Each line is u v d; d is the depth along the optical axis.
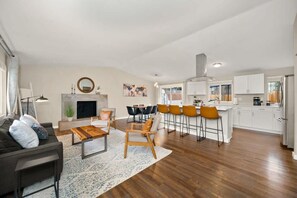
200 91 6.45
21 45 3.03
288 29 2.71
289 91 3.07
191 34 3.04
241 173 2.10
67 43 3.11
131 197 1.63
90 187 1.80
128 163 2.43
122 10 2.04
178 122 4.67
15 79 3.52
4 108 3.40
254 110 4.74
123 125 5.51
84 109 5.73
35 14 1.98
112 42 3.26
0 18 2.01
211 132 3.79
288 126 3.10
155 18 2.30
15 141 1.84
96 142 3.47
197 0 1.91
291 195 1.64
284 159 2.54
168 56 4.58
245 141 3.58
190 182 1.90
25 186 1.65
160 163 2.43
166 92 8.33
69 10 1.95
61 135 4.08
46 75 4.94
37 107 4.75
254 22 2.54
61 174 2.07
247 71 5.25
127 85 7.27
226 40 3.23
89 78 5.90
